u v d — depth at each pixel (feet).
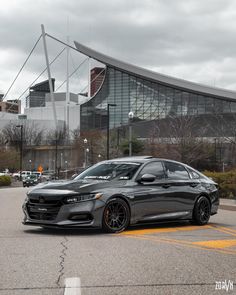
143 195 36.01
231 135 210.59
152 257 25.90
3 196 94.63
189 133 204.95
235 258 26.16
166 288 19.83
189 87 390.01
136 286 20.06
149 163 38.04
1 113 509.76
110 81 429.79
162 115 398.21
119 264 24.11
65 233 34.45
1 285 20.08
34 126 443.73
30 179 199.41
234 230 37.78
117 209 34.60
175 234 34.68
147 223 36.58
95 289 19.56
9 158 307.17
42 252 26.99
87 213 32.94
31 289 19.51
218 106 381.81
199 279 21.39
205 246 29.68
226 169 192.75
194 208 40.01
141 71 410.52
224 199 73.61
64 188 33.63
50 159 405.80
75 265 23.81
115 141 302.66
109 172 36.96
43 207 33.32
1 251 27.25
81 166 357.61
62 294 18.83
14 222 42.14
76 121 470.80
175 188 38.47
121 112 422.41
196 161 198.39
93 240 31.24
